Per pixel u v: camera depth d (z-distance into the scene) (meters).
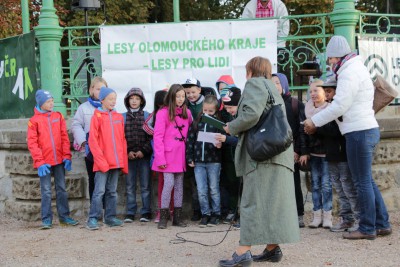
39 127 7.30
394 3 17.97
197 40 8.08
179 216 7.28
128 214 7.66
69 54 8.47
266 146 5.09
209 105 7.12
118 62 8.20
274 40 7.97
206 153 7.15
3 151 8.41
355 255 5.62
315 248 5.93
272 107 5.24
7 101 9.07
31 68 8.50
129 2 20.33
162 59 8.15
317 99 6.66
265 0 10.20
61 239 6.70
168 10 23.08
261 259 5.44
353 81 5.98
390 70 8.06
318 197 6.93
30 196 7.95
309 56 8.09
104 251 6.06
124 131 7.51
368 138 6.05
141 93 7.64
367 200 6.14
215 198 7.23
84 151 7.79
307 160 6.89
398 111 8.55
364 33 7.98
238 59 8.04
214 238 6.51
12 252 6.17
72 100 8.61
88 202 8.04
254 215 5.20
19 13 16.11
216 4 24.34
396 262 5.35
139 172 7.65
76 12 19.27
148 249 6.09
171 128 7.23
